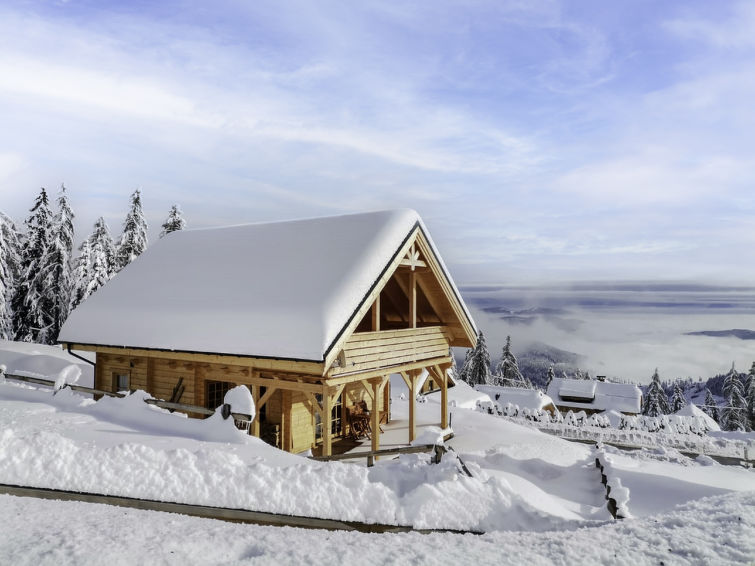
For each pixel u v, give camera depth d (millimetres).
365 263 13734
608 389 51312
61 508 6680
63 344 16859
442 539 5652
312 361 11914
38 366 24375
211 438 9883
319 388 12820
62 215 38781
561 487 12305
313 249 15617
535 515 7262
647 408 69625
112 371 17078
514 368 68750
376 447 14680
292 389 13281
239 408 10086
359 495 7402
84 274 37000
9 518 6090
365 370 14102
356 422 17453
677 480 13258
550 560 4688
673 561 4453
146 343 14945
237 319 13758
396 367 15414
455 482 7668
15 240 38500
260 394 15203
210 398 15477
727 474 15086
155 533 5621
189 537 5484
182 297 16047
